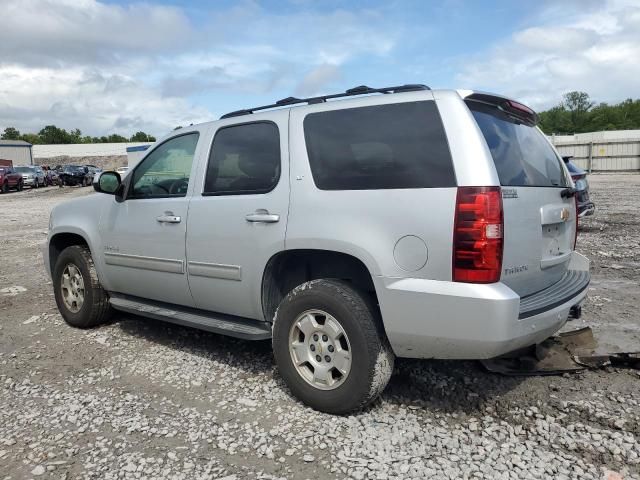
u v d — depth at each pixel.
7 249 11.52
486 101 3.54
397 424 3.46
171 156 4.73
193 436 3.39
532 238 3.43
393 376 4.14
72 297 5.70
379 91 3.71
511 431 3.35
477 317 3.03
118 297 5.38
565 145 36.50
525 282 3.41
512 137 3.66
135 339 5.29
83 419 3.64
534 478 2.88
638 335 4.72
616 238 10.45
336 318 3.50
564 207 3.89
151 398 3.95
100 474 3.01
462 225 3.07
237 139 4.23
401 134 3.40
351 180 3.51
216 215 4.18
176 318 4.60
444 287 3.11
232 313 4.25
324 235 3.52
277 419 3.58
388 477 2.92
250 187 4.04
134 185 5.03
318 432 3.39
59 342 5.27
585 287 3.88
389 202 3.32
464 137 3.20
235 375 4.32
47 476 2.99
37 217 19.02
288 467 3.04
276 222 3.79
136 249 4.89
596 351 4.23
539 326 3.26
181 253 4.47
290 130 3.87
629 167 34.97
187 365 4.57
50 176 44.34
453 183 3.14
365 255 3.35
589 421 3.43
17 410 3.81
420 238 3.19
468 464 3.02
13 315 6.28
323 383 3.62
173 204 4.55
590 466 2.96
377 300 3.55
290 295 3.73
